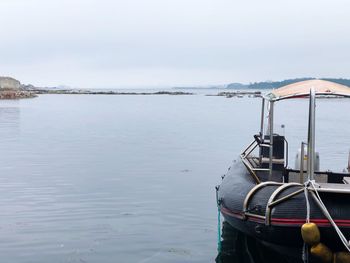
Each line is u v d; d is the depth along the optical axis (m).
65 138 31.00
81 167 19.45
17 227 11.25
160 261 9.27
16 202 13.60
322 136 32.69
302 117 52.50
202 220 11.91
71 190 15.11
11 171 18.53
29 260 9.23
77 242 10.26
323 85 9.62
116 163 20.55
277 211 7.91
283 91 9.71
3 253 9.60
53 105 80.19
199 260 9.34
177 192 14.88
